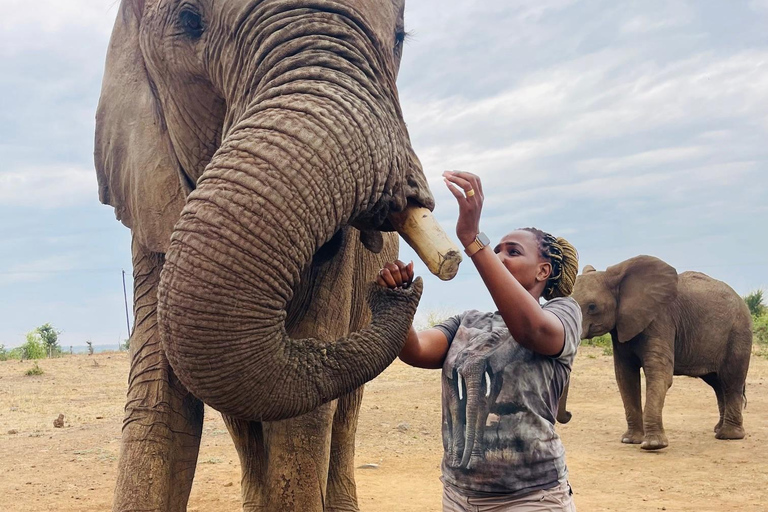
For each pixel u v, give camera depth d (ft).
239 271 9.05
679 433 37.70
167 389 13.39
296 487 13.26
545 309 11.06
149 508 12.94
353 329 16.76
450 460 11.12
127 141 14.21
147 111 13.93
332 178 9.48
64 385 56.24
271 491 13.39
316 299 13.61
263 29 10.82
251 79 10.82
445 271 10.39
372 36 10.82
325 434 13.52
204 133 12.98
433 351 11.62
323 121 9.61
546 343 10.51
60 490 24.62
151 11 13.24
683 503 23.79
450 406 11.21
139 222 13.71
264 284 9.14
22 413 42.47
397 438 35.70
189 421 13.70
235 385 9.20
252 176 9.27
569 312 11.12
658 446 33.12
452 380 11.21
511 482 10.66
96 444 33.22
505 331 11.11
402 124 10.90
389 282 10.71
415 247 10.64
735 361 38.58
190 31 12.44
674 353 39.04
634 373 37.24
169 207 13.52
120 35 14.74
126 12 14.71
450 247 10.41
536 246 11.42
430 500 23.65
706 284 40.65
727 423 36.45
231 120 11.25
